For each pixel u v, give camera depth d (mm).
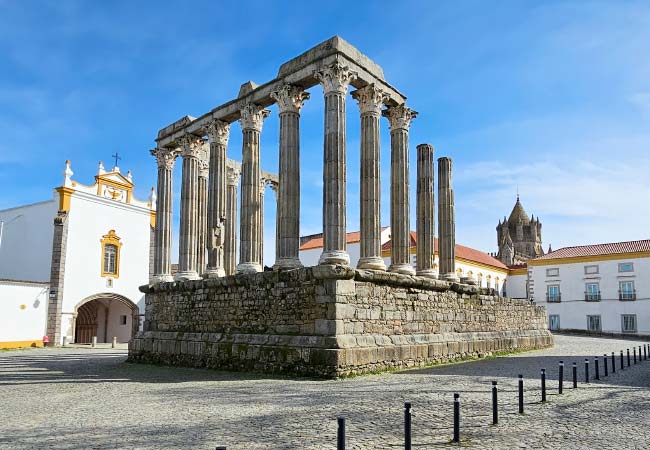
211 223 25891
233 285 22547
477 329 26812
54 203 44062
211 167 26359
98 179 46156
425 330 22578
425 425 10586
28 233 45406
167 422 11141
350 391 14867
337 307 18266
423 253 26016
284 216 21375
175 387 16859
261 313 21047
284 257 21047
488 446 9047
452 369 20484
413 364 20891
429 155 26797
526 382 16688
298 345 18812
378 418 11195
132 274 48375
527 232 112062
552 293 62500
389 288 20797
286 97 22203
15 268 45719
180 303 25609
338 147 20297
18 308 40250
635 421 10961
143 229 49844
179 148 30344
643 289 56625
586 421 10953
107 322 50812
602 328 58594
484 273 62188
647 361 24906
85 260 44625
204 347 22891
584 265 60719
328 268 18406
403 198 23844
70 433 10289
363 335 19016
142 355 26688
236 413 11961
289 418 11289
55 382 18781
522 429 10258
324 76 20969
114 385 17719
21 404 13930
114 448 9094
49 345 41625
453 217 27953
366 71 22156
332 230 19844
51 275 42531
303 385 16266
